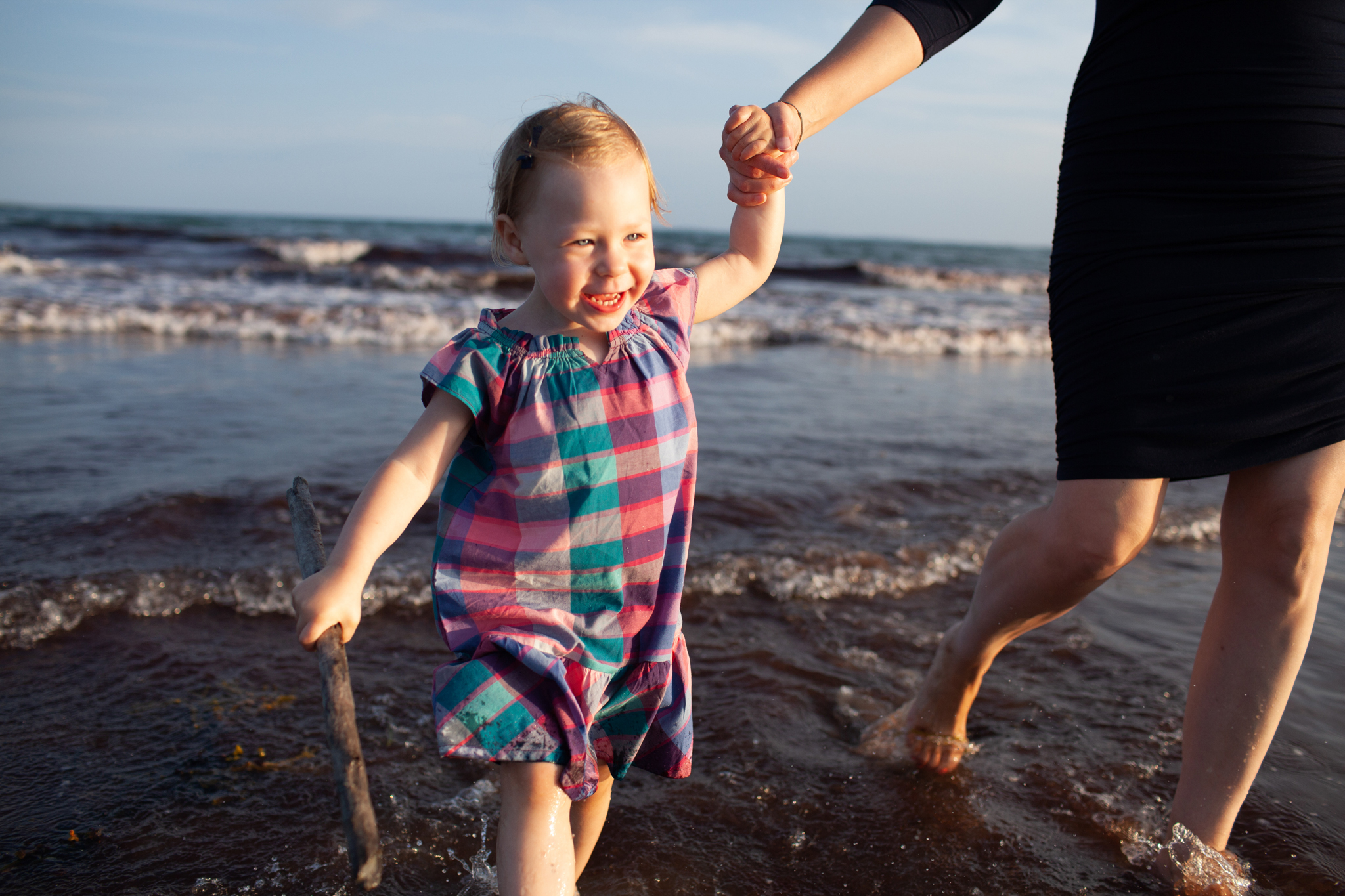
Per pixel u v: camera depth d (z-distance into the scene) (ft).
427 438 4.88
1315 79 5.41
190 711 8.17
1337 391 5.62
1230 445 5.68
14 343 27.32
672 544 5.47
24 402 18.76
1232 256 5.59
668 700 5.60
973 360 34.17
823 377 27.40
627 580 5.22
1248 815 7.01
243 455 15.34
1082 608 11.14
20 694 8.27
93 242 69.05
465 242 97.60
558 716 4.80
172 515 12.32
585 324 4.97
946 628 10.46
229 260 61.41
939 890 6.24
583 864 5.98
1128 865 6.55
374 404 20.10
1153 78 5.68
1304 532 5.71
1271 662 5.96
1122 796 7.34
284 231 119.96
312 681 8.79
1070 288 6.08
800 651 9.79
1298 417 5.62
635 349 5.28
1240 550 6.04
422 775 7.36
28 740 7.61
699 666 9.39
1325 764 7.76
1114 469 5.80
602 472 5.10
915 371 30.09
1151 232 5.68
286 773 7.33
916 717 7.83
